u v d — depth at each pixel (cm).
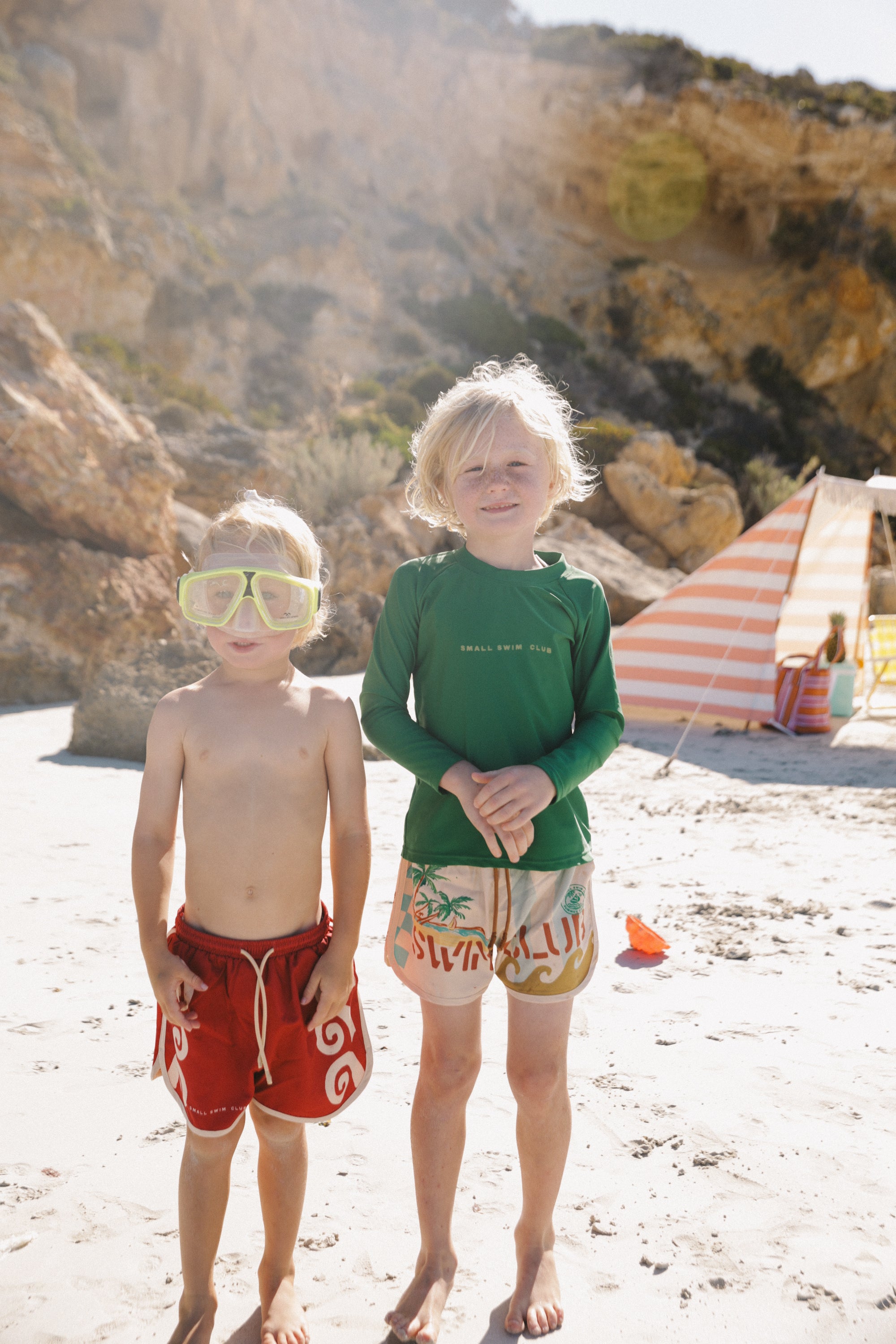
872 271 3728
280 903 167
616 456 2381
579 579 191
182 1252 166
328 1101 170
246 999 163
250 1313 176
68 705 1057
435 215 3606
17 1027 300
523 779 168
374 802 626
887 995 327
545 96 3788
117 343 2178
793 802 636
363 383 2742
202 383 2467
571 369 3378
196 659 823
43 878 457
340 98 3525
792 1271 188
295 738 169
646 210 4012
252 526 169
